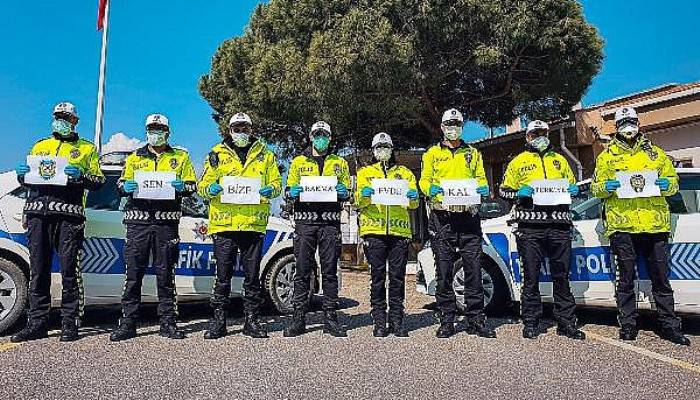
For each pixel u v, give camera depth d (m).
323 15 13.80
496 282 6.65
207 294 6.55
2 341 5.21
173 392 3.71
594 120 16.41
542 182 5.59
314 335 5.59
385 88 12.52
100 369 4.24
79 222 5.38
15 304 5.48
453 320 5.61
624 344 5.23
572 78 13.73
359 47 11.88
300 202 5.73
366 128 15.45
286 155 16.89
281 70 13.70
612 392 3.79
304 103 13.31
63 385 3.83
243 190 5.45
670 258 5.60
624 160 5.53
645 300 5.73
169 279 5.50
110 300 5.94
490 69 13.57
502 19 12.41
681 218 5.67
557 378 4.11
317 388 3.83
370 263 5.71
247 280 5.57
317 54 12.45
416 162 17.80
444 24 12.20
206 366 4.36
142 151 5.58
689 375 4.20
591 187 5.78
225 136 5.87
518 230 5.74
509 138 17.62
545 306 6.89
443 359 4.63
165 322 5.47
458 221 5.68
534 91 14.40
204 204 6.77
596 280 6.00
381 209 5.69
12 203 5.62
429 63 12.95
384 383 3.95
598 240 6.02
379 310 5.64
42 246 5.23
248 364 4.43
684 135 15.16
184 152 5.72
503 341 5.34
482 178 5.84
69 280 5.29
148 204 5.42
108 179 6.18
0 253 5.48
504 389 3.84
